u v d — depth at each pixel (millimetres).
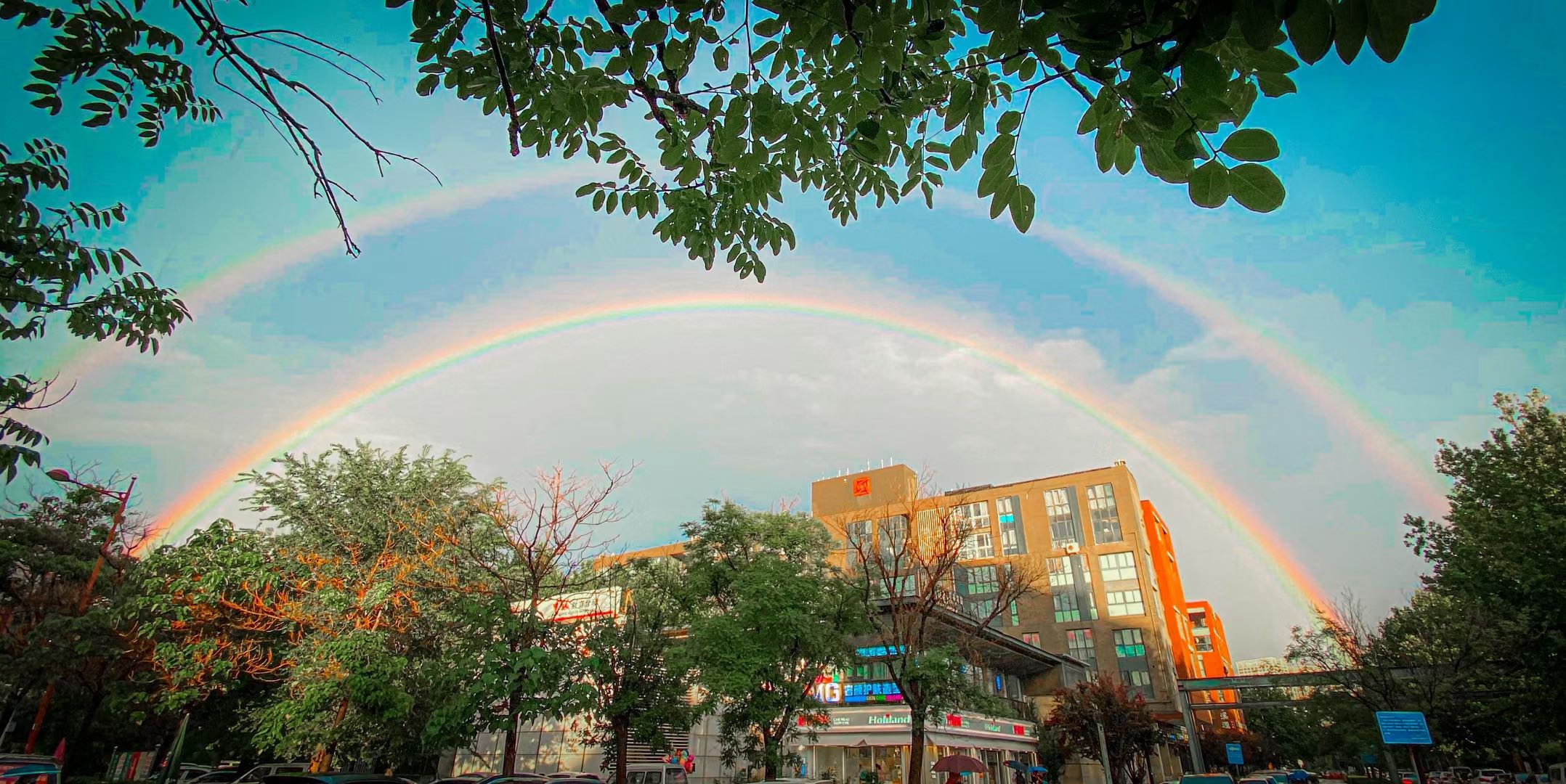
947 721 33344
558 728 24906
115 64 5137
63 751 19969
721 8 3471
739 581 20375
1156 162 2592
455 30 3701
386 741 18344
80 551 23750
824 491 71375
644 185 5348
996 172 2961
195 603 17344
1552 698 21906
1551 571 20594
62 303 6414
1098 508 75000
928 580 23234
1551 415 24562
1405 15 1885
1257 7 2072
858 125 3883
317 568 19109
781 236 5773
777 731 20672
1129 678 65625
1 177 6016
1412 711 24375
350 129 3760
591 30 3656
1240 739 67875
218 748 26906
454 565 19109
